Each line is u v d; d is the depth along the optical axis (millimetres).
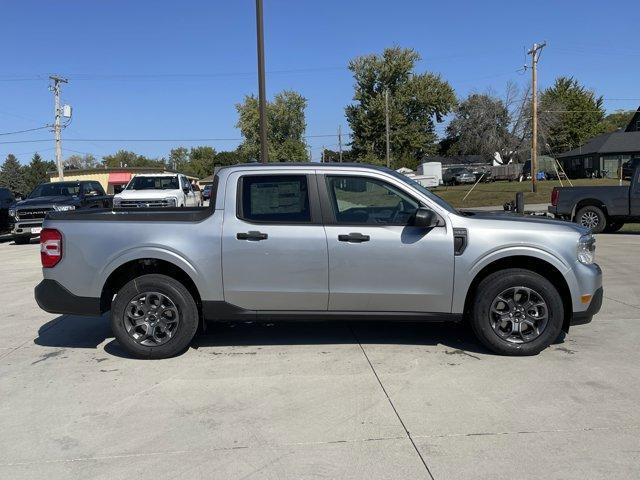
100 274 5285
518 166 57094
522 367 4945
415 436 3701
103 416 4098
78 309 5352
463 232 5141
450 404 4184
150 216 5410
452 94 70000
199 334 6125
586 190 15281
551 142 72062
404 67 69250
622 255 11359
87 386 4680
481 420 3914
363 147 69688
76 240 5305
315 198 5242
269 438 3719
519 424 3844
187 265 5215
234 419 4012
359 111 71250
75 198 17625
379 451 3516
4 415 4145
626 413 3988
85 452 3580
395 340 5812
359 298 5203
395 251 5133
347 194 5273
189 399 4375
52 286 5355
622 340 5699
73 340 6055
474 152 67375
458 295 5176
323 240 5160
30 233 17000
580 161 60250
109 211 6117
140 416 4086
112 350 5664
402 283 5168
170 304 5285
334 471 3299
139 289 5273
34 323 6816
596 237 14812
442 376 4754
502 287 5137
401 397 4332
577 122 73062
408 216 5254
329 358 5270
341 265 5156
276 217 5258
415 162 68000
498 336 5199
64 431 3875
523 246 5125
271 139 66375
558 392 4371
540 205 28031
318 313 5270
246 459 3457
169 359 5328
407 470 3293
